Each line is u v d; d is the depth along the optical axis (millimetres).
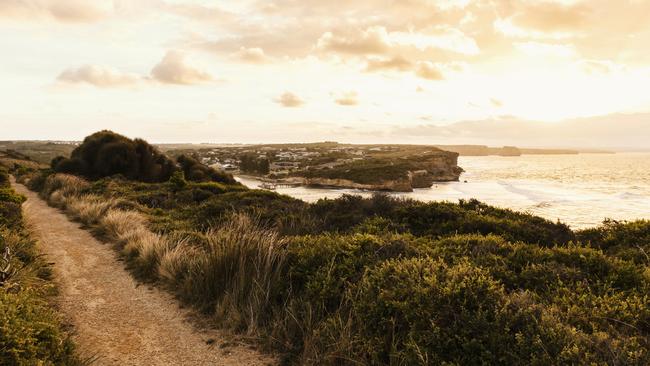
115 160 30531
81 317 5656
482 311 4191
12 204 11875
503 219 10297
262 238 6887
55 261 8523
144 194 19375
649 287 5012
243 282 5965
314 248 6676
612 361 3264
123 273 7820
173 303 6250
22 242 8141
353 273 5781
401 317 4461
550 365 3371
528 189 83938
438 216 10820
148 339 5012
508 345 3695
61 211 15969
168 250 7961
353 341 4277
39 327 4180
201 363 4441
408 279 4891
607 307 4340
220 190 21875
